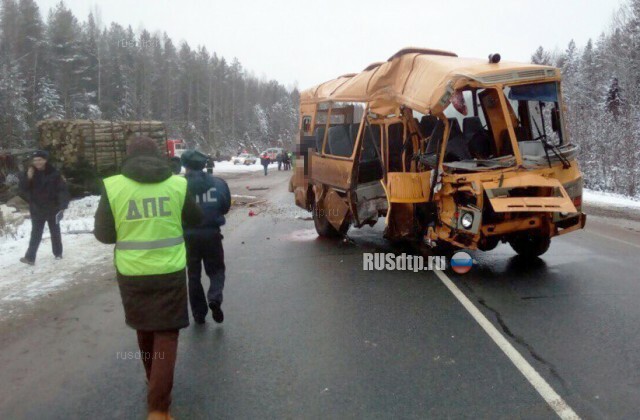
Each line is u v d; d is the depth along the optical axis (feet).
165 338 11.82
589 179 77.82
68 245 31.40
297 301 20.71
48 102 187.52
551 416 11.65
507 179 21.68
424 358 14.92
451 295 21.02
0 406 12.69
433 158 24.29
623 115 81.76
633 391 12.72
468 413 11.85
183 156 17.29
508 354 15.05
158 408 11.41
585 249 29.53
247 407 12.37
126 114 256.32
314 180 36.14
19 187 26.13
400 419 11.67
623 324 17.28
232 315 19.08
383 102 27.07
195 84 331.77
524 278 23.30
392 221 25.93
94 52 265.34
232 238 35.68
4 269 25.82
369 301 20.49
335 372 14.14
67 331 17.62
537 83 23.32
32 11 226.99
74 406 12.64
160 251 11.73
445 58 25.04
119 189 11.71
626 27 130.11
